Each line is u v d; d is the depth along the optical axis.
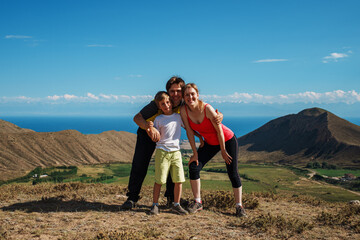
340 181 128.50
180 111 4.99
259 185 111.69
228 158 5.03
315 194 91.88
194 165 5.08
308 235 4.01
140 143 5.11
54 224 4.04
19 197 5.93
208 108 4.73
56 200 5.62
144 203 5.83
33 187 7.05
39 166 133.25
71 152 162.12
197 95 4.74
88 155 164.12
